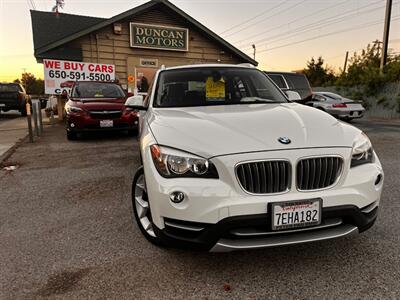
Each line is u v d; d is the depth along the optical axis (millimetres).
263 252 2668
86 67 12469
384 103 16703
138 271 2436
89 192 4293
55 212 3627
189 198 2158
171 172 2266
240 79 3902
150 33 13445
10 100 16297
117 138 8586
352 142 2396
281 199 2145
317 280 2287
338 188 2260
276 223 2146
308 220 2197
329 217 2252
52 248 2805
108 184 4625
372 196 2383
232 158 2148
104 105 7984
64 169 5480
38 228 3215
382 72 17016
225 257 2605
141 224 2918
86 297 2154
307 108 3148
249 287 2227
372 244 2758
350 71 19203
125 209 3693
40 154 6699
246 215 2117
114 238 2973
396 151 6773
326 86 22844
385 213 3387
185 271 2428
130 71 13531
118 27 12914
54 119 13258
